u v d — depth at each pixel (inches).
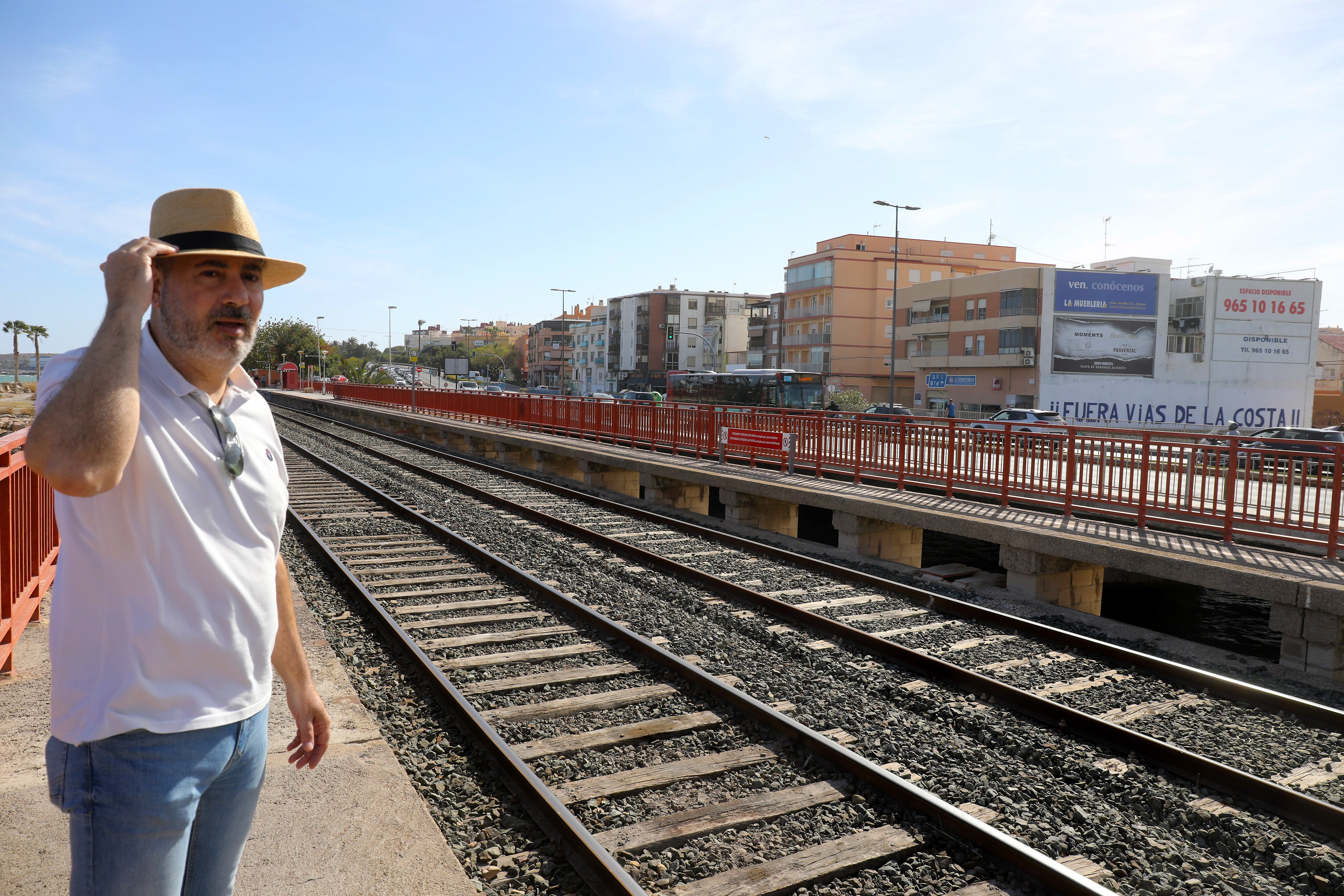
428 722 204.7
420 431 1358.3
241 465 66.1
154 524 60.2
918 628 300.7
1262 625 421.1
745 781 176.2
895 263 1978.3
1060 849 153.0
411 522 493.7
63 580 60.6
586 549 423.2
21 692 185.2
